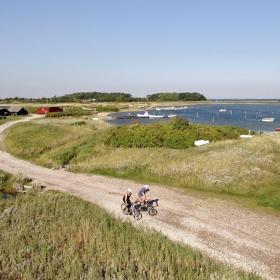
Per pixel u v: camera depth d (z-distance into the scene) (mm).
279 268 17203
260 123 120188
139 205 25125
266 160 35906
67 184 33969
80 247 17812
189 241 20328
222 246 19656
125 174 36062
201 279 14375
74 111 138000
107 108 180125
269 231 21656
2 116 115062
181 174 33438
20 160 46594
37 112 131625
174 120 54500
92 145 48469
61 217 21812
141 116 146000
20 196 28359
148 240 18453
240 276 15117
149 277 14594
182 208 26203
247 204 26562
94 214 22969
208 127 55219
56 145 54312
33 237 18641
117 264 15688
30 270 14984
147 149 44625
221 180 30906
